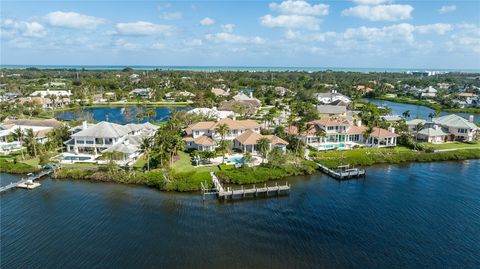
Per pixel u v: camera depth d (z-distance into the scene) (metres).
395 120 137.62
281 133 100.69
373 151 95.69
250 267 43.94
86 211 59.81
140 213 59.03
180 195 66.88
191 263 44.56
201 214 58.78
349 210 60.88
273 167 78.88
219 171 75.62
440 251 48.09
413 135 113.44
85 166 80.75
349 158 88.44
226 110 149.12
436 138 110.12
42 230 53.16
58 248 48.06
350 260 45.78
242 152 91.56
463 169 85.12
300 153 88.00
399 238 51.44
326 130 103.94
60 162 83.56
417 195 67.81
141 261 45.03
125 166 79.94
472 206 62.75
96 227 54.09
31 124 111.62
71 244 49.12
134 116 160.75
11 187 69.88
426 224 55.81
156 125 128.12
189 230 53.19
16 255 46.41
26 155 90.31
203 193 65.69
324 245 49.31
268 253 47.06
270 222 56.16
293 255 46.69
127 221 56.09
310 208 61.56
